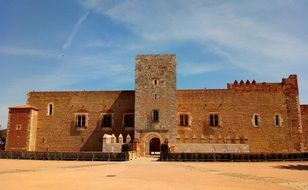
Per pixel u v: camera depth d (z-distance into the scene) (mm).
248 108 57219
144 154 51938
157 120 53188
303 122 58438
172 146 47188
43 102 60219
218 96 57750
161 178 19844
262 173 23781
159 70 54969
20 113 57406
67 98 59906
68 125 58750
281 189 15836
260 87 58031
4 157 42594
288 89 57938
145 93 54312
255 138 56125
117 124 57781
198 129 56594
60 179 18844
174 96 53875
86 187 15695
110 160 38500
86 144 57594
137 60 55688
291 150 55750
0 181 17766
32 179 18734
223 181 18688
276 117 56969
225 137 55719
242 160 38844
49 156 40375
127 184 16875
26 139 56219
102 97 59281
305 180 19547
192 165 31734
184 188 15727
